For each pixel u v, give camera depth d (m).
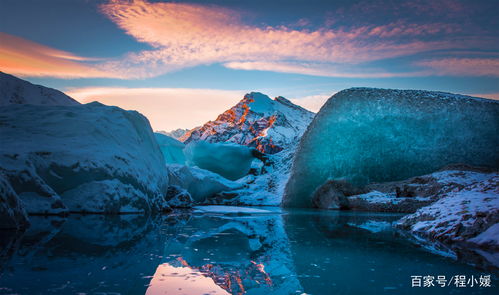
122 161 6.88
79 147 6.39
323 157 13.90
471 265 2.19
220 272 1.90
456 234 3.45
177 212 7.66
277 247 2.84
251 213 7.90
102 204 6.04
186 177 14.00
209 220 5.62
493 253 2.70
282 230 4.23
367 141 13.52
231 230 4.12
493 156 12.37
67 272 1.79
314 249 2.76
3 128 6.13
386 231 4.28
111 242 2.95
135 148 7.87
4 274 1.72
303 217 6.82
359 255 2.51
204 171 16.30
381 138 13.42
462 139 12.66
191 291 1.51
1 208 3.62
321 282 1.72
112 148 6.98
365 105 13.70
